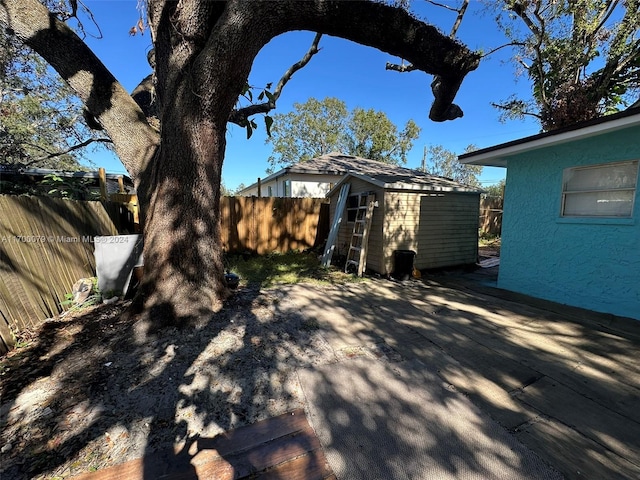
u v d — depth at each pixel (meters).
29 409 1.92
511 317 3.73
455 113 4.69
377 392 2.18
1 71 6.33
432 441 1.72
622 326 3.38
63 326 3.13
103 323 3.20
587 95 7.95
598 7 7.49
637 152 3.40
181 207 3.21
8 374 2.29
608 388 2.24
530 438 1.75
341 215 7.23
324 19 3.06
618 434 1.78
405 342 3.01
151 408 1.95
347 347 2.88
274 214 8.35
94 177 7.52
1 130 7.92
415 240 6.39
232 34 2.75
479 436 1.76
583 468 1.54
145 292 3.20
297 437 1.75
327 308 3.98
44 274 3.38
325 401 2.07
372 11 3.04
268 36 3.07
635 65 7.62
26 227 3.16
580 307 4.05
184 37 2.87
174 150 3.12
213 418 1.88
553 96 8.75
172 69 3.00
